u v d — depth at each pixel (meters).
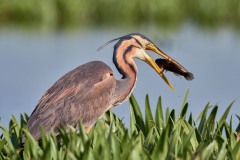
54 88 11.92
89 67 12.39
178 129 10.30
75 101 11.73
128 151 8.88
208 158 9.02
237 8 36.50
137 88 21.12
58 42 28.00
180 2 37.03
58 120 11.40
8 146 10.45
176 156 9.04
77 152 9.07
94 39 28.72
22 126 11.67
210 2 36.88
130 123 11.36
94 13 36.28
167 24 35.78
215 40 29.14
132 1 36.44
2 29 32.53
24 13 34.72
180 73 13.14
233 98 19.67
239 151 9.33
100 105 12.06
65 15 35.50
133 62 13.14
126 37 13.24
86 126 11.89
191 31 32.38
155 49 13.31
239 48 27.16
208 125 11.06
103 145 9.11
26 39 28.88
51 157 9.30
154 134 10.55
